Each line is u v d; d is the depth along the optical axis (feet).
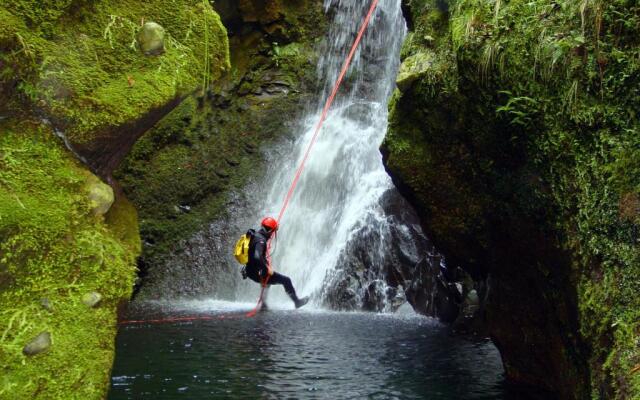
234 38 42.29
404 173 14.76
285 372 17.70
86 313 7.63
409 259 29.45
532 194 11.71
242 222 37.60
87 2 8.67
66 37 8.46
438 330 24.26
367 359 19.26
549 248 11.65
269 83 42.01
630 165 9.45
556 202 10.90
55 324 7.37
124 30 8.91
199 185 37.99
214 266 36.04
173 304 32.50
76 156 8.54
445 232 14.82
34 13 8.20
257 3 41.42
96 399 7.28
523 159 11.83
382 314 28.60
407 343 21.76
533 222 12.01
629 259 9.06
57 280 7.64
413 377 17.16
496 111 11.71
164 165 37.81
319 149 39.27
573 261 10.36
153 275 35.32
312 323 25.72
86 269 7.88
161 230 36.35
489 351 20.39
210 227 37.09
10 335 7.07
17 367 6.93
